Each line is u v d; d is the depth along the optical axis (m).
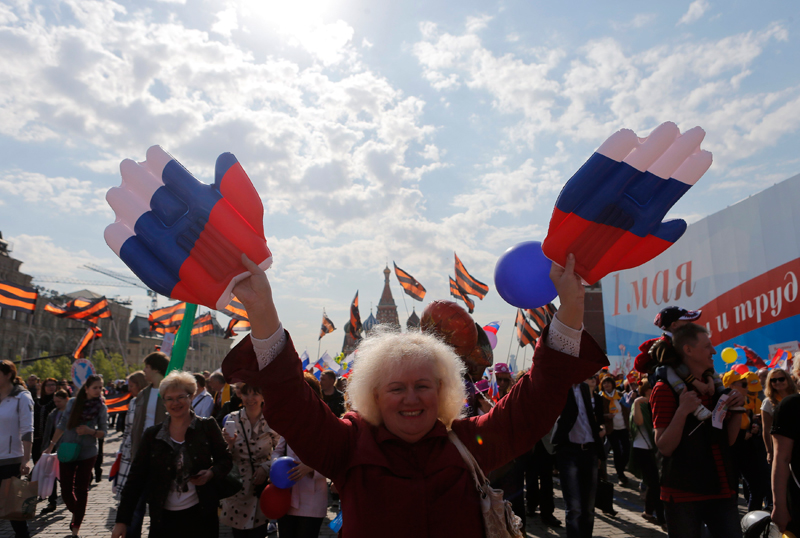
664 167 1.75
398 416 1.84
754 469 6.64
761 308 10.96
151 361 5.81
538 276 2.39
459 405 2.01
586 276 1.81
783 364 8.34
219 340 121.94
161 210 1.69
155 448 4.00
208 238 1.66
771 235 10.74
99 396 7.25
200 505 3.96
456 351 3.33
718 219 12.15
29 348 69.94
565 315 1.81
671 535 3.47
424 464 1.81
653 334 14.65
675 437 3.43
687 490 3.40
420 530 1.68
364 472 1.78
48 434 9.39
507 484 6.30
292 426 1.75
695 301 12.88
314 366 14.86
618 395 10.62
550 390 1.80
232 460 4.21
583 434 5.80
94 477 11.24
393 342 1.96
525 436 1.85
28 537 5.85
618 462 10.44
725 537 3.35
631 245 1.77
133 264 1.69
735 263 11.66
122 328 95.69
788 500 2.77
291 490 4.45
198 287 1.65
